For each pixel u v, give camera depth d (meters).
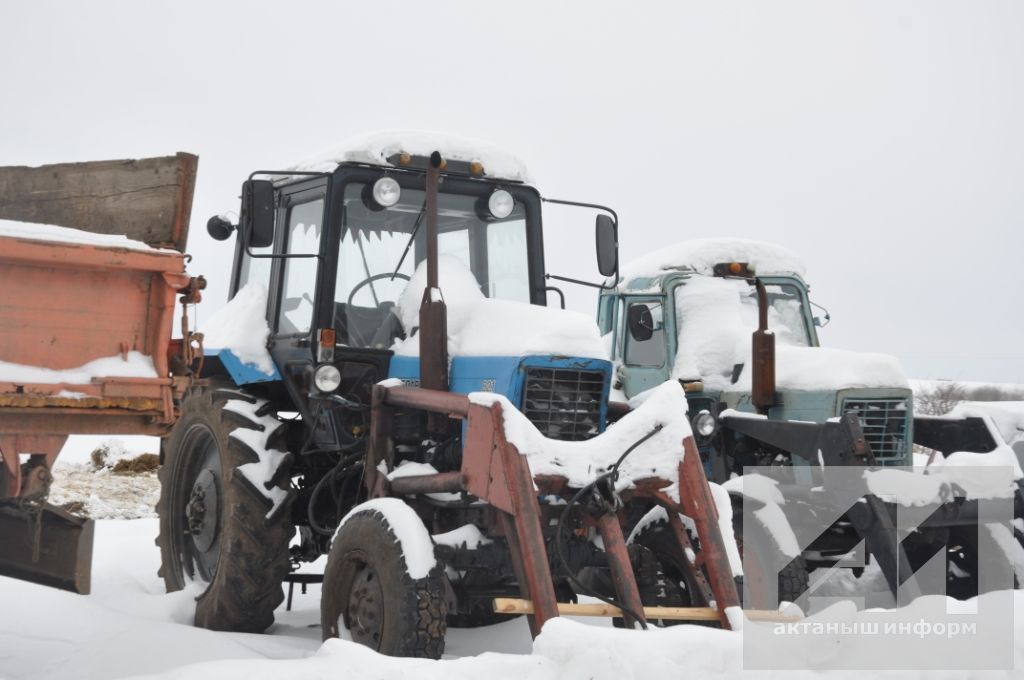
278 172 5.47
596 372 5.16
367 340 5.67
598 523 4.64
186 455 6.43
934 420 7.29
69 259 4.11
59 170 4.89
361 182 5.71
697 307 7.96
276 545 5.60
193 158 4.55
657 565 5.32
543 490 4.53
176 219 4.52
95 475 11.34
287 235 6.11
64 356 4.17
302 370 5.81
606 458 4.67
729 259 8.16
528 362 4.98
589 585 5.21
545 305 6.15
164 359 4.35
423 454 5.36
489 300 5.57
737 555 4.89
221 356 6.15
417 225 5.82
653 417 4.84
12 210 5.07
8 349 4.05
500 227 6.08
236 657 4.86
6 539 4.56
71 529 4.57
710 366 7.66
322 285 5.56
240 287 6.69
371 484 5.23
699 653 3.80
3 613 5.27
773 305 8.18
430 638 4.42
